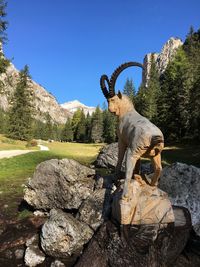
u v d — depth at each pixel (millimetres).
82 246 9148
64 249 9016
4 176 19375
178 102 51594
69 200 10898
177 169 10617
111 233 8258
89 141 99438
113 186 9891
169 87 55375
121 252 7934
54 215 9398
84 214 9570
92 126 95875
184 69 54656
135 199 8414
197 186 10297
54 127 118688
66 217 9344
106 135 89188
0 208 13117
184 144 46719
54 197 11211
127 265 7809
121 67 9188
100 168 19125
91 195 9969
